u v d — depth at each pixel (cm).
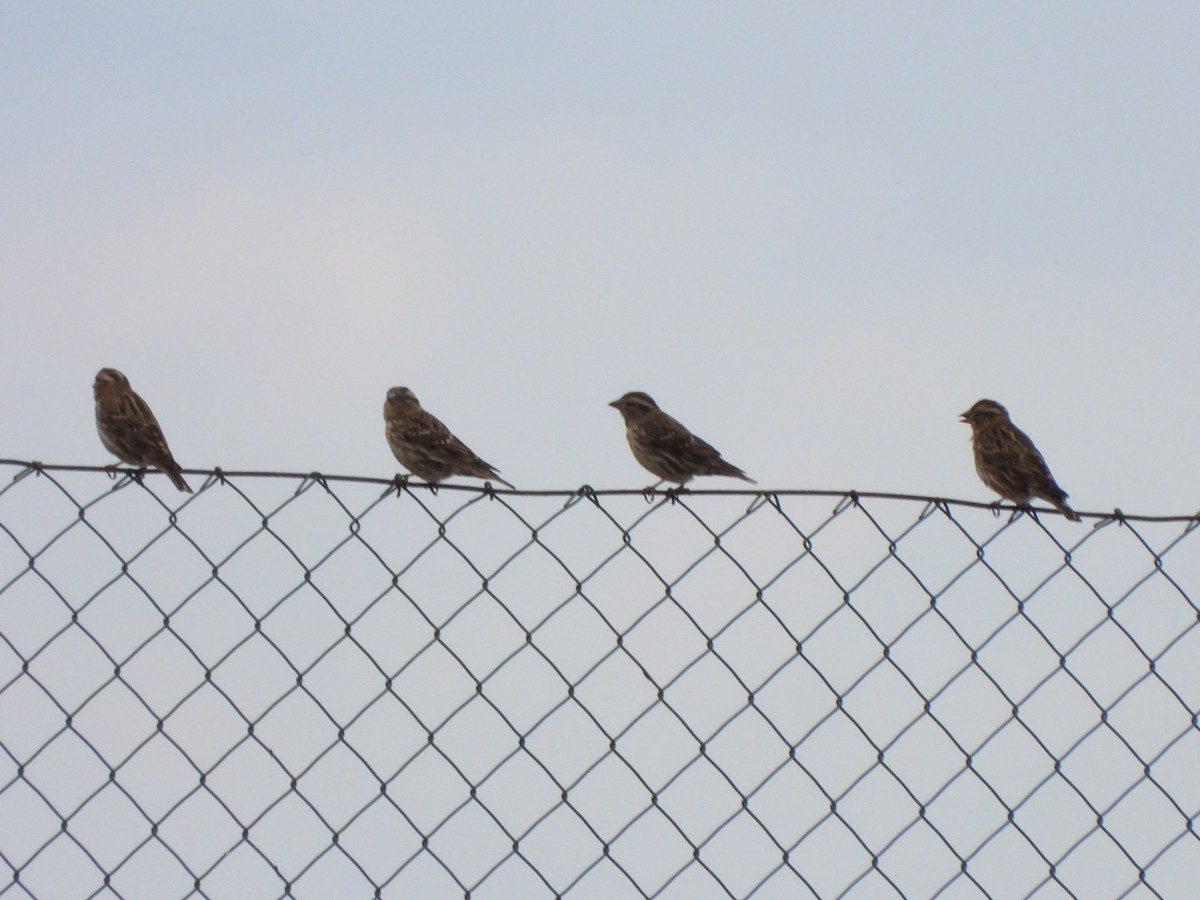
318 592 890
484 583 905
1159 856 945
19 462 897
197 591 881
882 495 973
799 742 909
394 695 877
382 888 850
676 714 899
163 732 859
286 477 950
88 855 840
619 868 870
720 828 886
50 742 852
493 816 865
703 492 954
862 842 902
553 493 950
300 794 858
